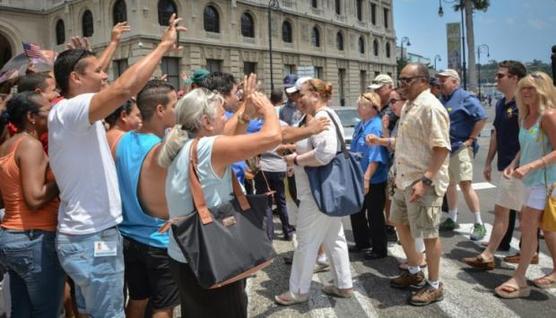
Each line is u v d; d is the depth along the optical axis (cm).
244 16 3394
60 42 3234
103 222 248
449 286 422
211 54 3108
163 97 282
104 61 322
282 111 694
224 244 217
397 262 500
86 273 242
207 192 223
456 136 566
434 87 588
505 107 472
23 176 257
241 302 240
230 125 304
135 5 2689
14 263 264
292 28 3816
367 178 487
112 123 319
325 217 383
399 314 371
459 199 805
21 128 282
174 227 214
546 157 367
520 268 395
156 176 264
